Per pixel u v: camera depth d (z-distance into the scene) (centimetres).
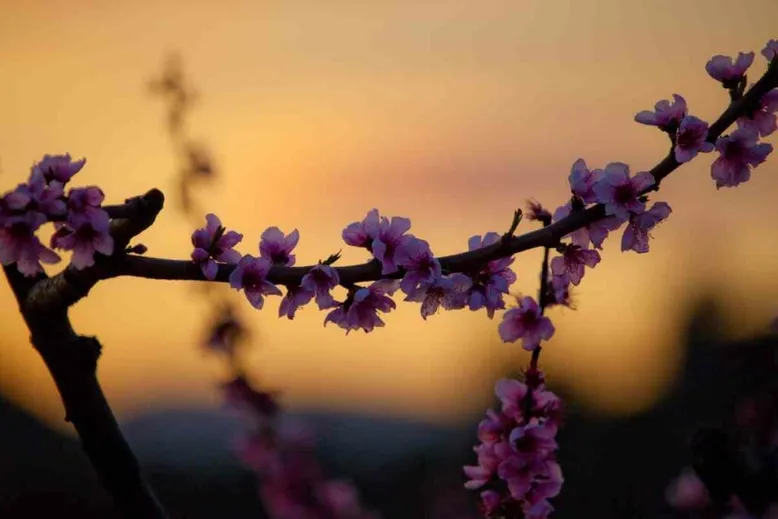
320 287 341
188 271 329
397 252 342
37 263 308
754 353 697
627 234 362
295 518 608
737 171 369
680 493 629
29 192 303
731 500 495
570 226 350
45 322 339
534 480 421
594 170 360
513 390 434
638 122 362
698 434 489
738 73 367
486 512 429
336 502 612
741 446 548
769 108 367
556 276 404
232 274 333
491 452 430
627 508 584
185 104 652
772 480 479
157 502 356
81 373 345
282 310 345
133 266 325
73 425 349
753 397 631
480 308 353
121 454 350
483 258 344
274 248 356
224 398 620
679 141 356
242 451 616
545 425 429
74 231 307
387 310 354
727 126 362
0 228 304
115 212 309
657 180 357
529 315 416
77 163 313
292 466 613
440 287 344
